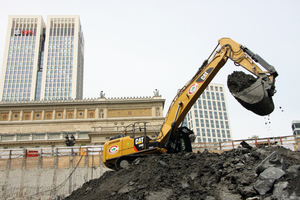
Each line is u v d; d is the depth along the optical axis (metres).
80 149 36.12
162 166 21.86
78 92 137.62
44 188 32.59
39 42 139.38
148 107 69.31
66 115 69.38
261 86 19.75
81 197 23.67
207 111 138.25
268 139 32.19
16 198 31.91
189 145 25.03
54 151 36.91
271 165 17.86
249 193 17.19
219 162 20.88
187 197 18.50
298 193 15.60
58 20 142.12
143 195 19.44
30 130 67.44
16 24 141.50
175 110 24.02
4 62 133.25
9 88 129.38
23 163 33.53
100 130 62.12
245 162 20.03
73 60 136.00
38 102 69.31
